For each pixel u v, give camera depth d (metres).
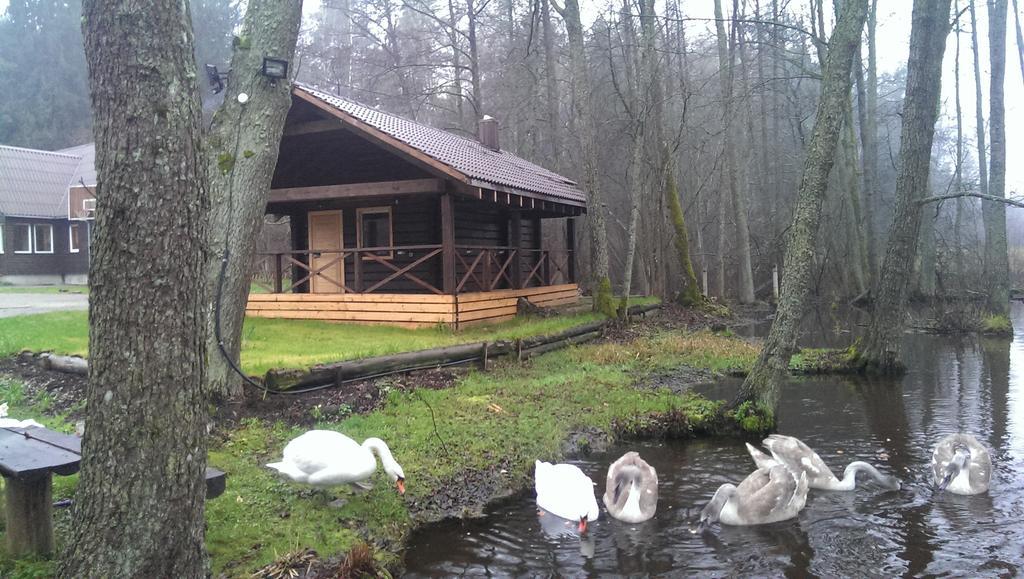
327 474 5.16
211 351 7.02
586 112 16.47
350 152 15.05
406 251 15.16
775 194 31.56
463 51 27.67
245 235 7.31
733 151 25.91
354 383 8.20
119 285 3.10
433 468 6.26
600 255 16.47
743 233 26.69
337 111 12.19
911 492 6.28
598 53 26.58
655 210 24.81
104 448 3.12
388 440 6.72
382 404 7.82
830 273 28.88
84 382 7.66
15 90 37.03
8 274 26.00
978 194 10.69
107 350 3.12
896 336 11.98
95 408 3.14
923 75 11.71
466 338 11.46
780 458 6.50
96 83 3.13
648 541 5.31
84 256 27.22
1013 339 16.98
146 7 3.10
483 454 6.75
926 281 23.72
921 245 24.55
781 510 5.66
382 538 5.06
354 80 31.19
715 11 24.02
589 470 6.91
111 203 3.10
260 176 7.41
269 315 14.43
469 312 13.20
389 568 4.71
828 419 8.93
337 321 13.70
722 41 24.19
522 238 19.05
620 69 27.53
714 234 32.34
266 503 5.14
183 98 3.23
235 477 5.49
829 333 18.48
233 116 7.37
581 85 16.45
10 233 26.11
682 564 4.92
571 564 4.92
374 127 12.12
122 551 3.09
